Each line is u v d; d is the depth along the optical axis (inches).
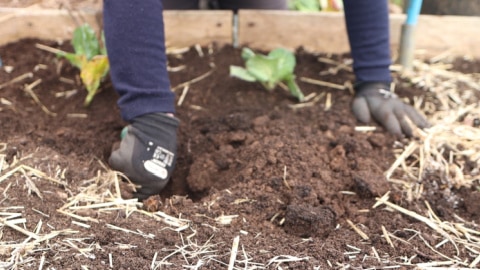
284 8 84.4
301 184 57.9
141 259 49.5
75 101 69.2
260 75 68.5
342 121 66.3
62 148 62.0
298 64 75.7
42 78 71.4
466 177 60.4
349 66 75.7
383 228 54.5
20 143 60.5
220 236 52.6
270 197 57.1
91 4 81.4
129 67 57.3
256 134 64.5
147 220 53.9
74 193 56.1
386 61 68.2
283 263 50.0
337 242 52.9
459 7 83.2
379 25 67.2
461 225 55.5
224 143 64.1
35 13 75.1
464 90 72.4
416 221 55.9
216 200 56.7
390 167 60.9
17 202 53.8
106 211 54.6
